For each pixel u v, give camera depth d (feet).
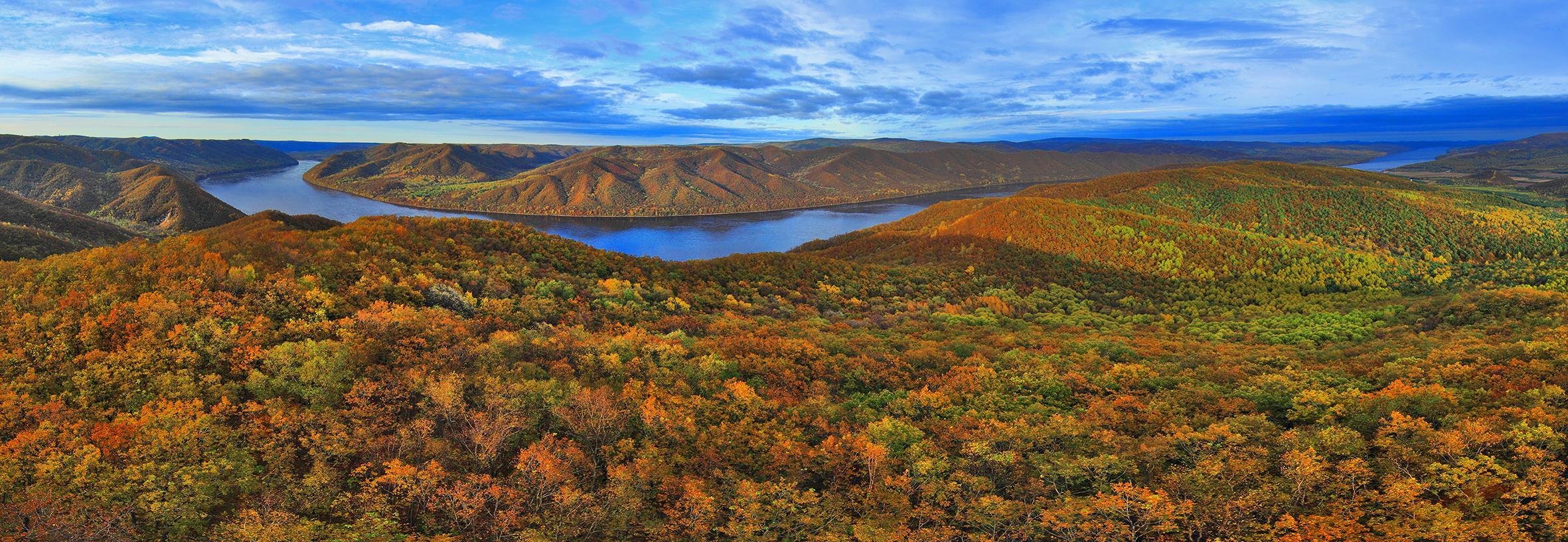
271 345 216.74
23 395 179.93
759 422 200.75
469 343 234.38
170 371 194.49
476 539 152.05
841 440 184.96
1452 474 152.25
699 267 462.60
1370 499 153.99
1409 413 186.29
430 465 162.30
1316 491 157.48
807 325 345.51
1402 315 397.19
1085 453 179.22
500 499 159.94
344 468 169.68
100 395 184.96
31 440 157.07
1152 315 460.14
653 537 157.28
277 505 154.92
